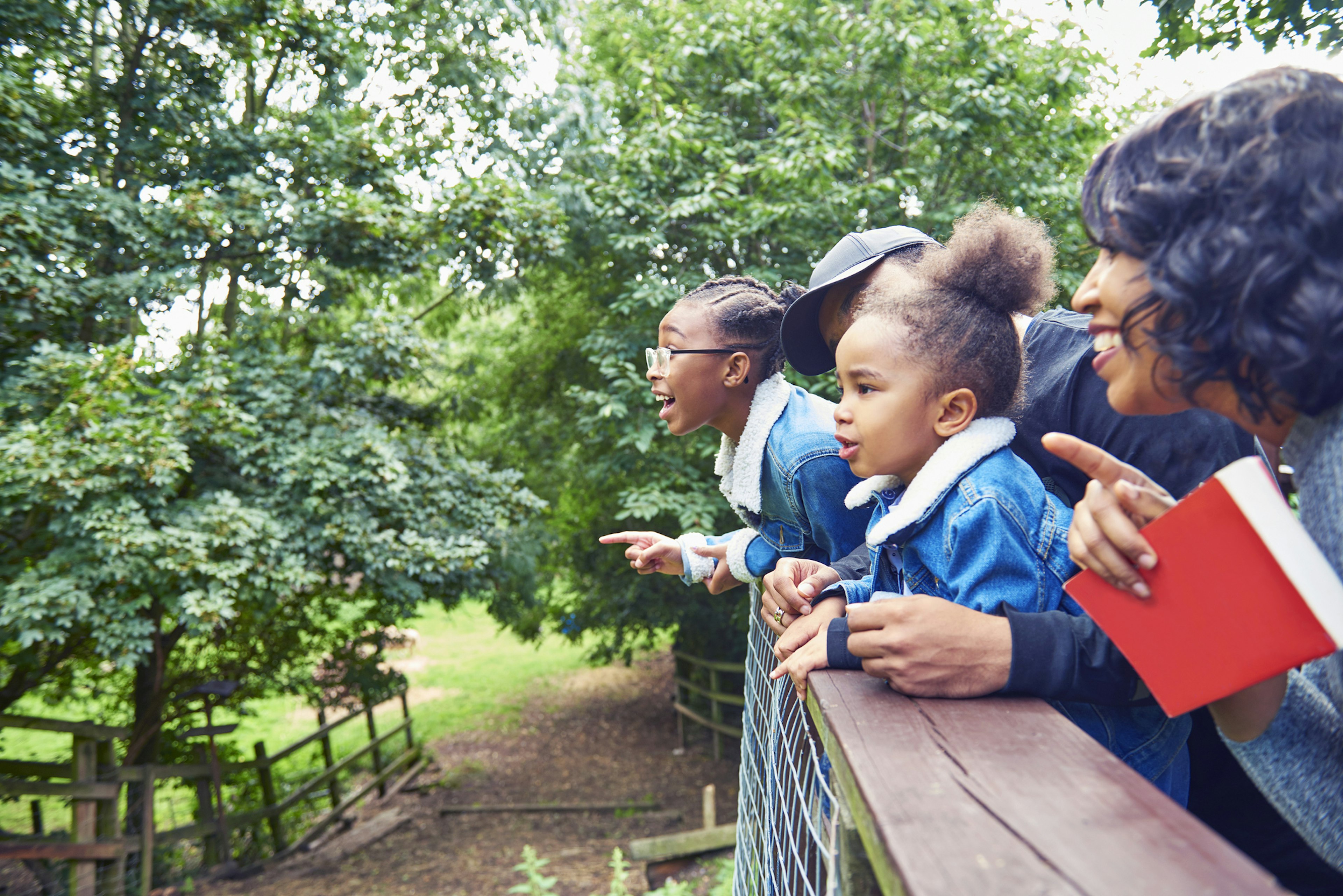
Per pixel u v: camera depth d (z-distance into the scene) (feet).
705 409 5.57
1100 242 2.40
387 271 25.31
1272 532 1.93
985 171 25.18
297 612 29.71
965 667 2.60
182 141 27.27
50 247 21.15
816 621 3.68
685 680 42.06
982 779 1.86
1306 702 2.37
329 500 23.36
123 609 19.35
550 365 38.37
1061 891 1.37
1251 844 3.78
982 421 3.25
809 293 4.94
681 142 25.71
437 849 30.27
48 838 24.93
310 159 26.73
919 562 3.35
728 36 26.99
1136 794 1.74
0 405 19.70
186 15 24.80
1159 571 2.12
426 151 32.04
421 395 42.09
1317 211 1.90
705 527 25.05
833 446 4.81
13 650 24.73
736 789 35.37
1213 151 2.03
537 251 27.14
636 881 23.58
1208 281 1.99
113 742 26.02
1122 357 2.40
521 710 50.21
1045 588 2.99
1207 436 3.51
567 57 31.78
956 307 3.24
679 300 5.69
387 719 49.47
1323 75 2.05
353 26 30.53
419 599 25.63
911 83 25.35
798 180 23.48
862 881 2.19
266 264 24.97
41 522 22.03
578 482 37.35
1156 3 9.28
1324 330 1.90
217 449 23.84
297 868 29.58
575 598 40.06
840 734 2.28
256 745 32.58
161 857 28.12
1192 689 2.09
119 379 19.84
